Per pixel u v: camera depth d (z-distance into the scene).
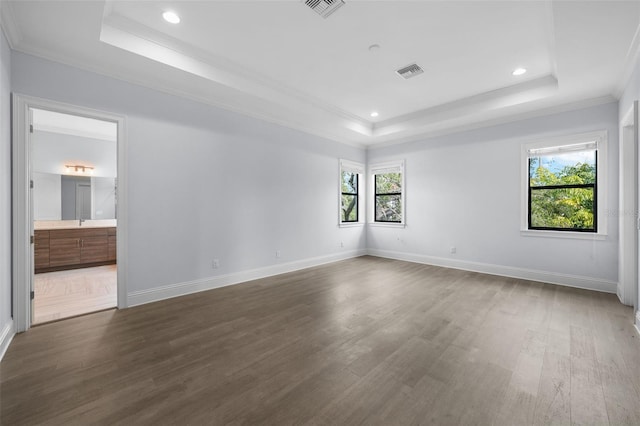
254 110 4.25
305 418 1.46
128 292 3.11
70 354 2.10
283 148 4.73
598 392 1.66
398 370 1.90
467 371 1.88
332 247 5.69
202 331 2.50
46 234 4.76
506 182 4.42
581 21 2.22
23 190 2.50
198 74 3.13
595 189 3.75
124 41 2.62
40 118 4.71
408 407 1.54
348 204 6.32
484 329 2.54
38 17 2.19
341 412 1.51
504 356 2.08
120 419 1.45
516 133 4.31
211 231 3.81
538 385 1.73
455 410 1.52
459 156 4.96
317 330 2.52
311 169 5.23
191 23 2.62
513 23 2.56
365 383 1.76
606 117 3.57
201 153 3.71
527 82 3.75
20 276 2.47
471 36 2.77
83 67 2.82
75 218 5.41
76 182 5.43
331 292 3.66
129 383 1.75
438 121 4.66
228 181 3.99
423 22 2.58
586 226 3.84
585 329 2.53
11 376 1.82
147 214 3.24
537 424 1.42
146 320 2.74
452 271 4.80
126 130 3.09
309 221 5.21
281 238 4.72
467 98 4.31
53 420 1.44
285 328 2.57
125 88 3.09
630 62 2.78
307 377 1.82
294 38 2.85
